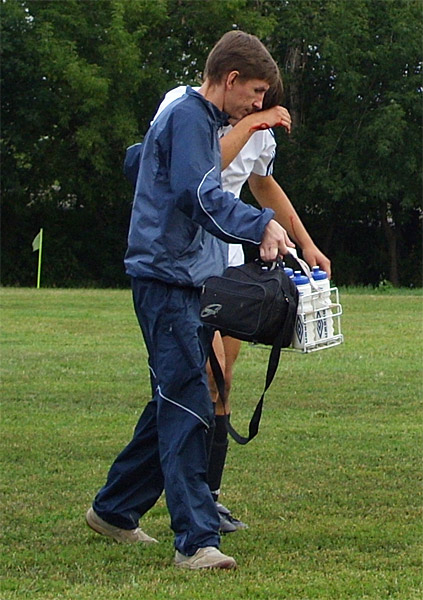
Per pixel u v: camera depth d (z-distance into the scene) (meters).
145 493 7.84
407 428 12.40
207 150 6.91
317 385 15.54
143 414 7.68
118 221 58.81
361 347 20.08
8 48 53.22
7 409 13.52
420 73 57.28
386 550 7.62
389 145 53.50
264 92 7.31
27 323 24.22
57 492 9.31
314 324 7.04
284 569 7.13
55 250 57.88
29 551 7.57
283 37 57.25
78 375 16.39
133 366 17.41
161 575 6.96
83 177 57.16
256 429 7.34
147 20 55.53
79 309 27.92
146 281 7.08
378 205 58.94
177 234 6.99
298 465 10.42
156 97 56.78
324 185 54.81
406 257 60.38
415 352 19.38
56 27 54.53
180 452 7.12
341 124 56.53
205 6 56.19
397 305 29.98
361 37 56.16
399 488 9.53
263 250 6.73
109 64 54.06
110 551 7.59
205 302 6.88
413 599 6.50
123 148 55.06
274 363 7.04
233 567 7.10
